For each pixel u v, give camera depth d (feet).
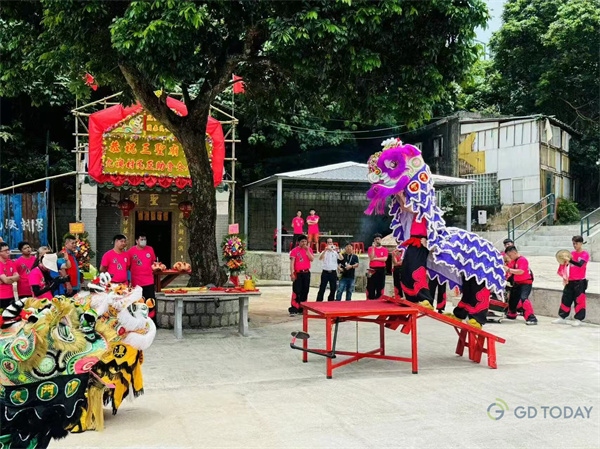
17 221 50.90
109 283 16.79
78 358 14.39
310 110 39.34
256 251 72.13
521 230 73.15
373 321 24.11
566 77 84.23
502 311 39.06
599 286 42.04
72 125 71.87
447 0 28.63
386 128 87.51
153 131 49.34
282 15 28.35
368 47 29.60
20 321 14.42
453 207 83.20
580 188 92.02
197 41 29.01
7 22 33.50
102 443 14.20
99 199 62.34
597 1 79.36
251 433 14.94
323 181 72.43
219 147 48.85
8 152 67.46
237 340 29.22
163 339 29.37
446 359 25.20
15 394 13.70
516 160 77.71
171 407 17.29
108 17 28.30
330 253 39.34
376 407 17.37
